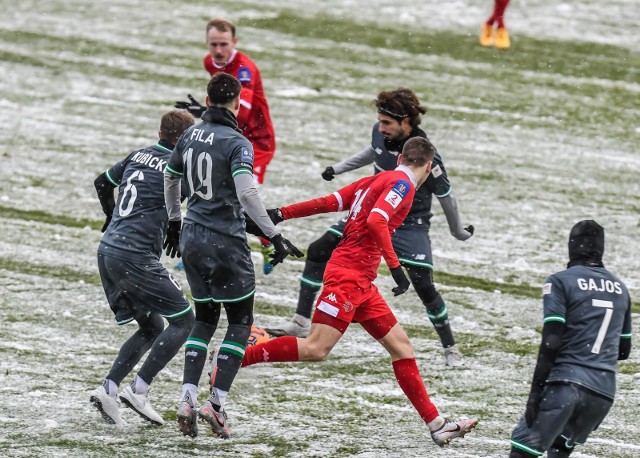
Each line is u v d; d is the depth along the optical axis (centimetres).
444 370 2973
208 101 2477
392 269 2378
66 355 2959
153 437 2417
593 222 2142
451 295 3612
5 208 4341
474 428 2561
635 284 3775
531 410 1984
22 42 6969
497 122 5947
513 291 3684
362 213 2458
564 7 8331
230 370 2353
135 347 2503
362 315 2448
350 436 2483
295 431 2497
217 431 2352
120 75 6462
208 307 2398
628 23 8038
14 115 5644
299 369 2953
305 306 3117
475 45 7325
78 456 2280
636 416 2667
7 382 2727
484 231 4322
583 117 6131
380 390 2816
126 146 5262
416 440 2473
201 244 2342
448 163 5222
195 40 7219
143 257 2483
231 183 2338
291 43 7200
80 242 4016
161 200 2520
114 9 7862
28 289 3494
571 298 2048
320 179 4866
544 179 5069
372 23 7688
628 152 5581
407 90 2859
